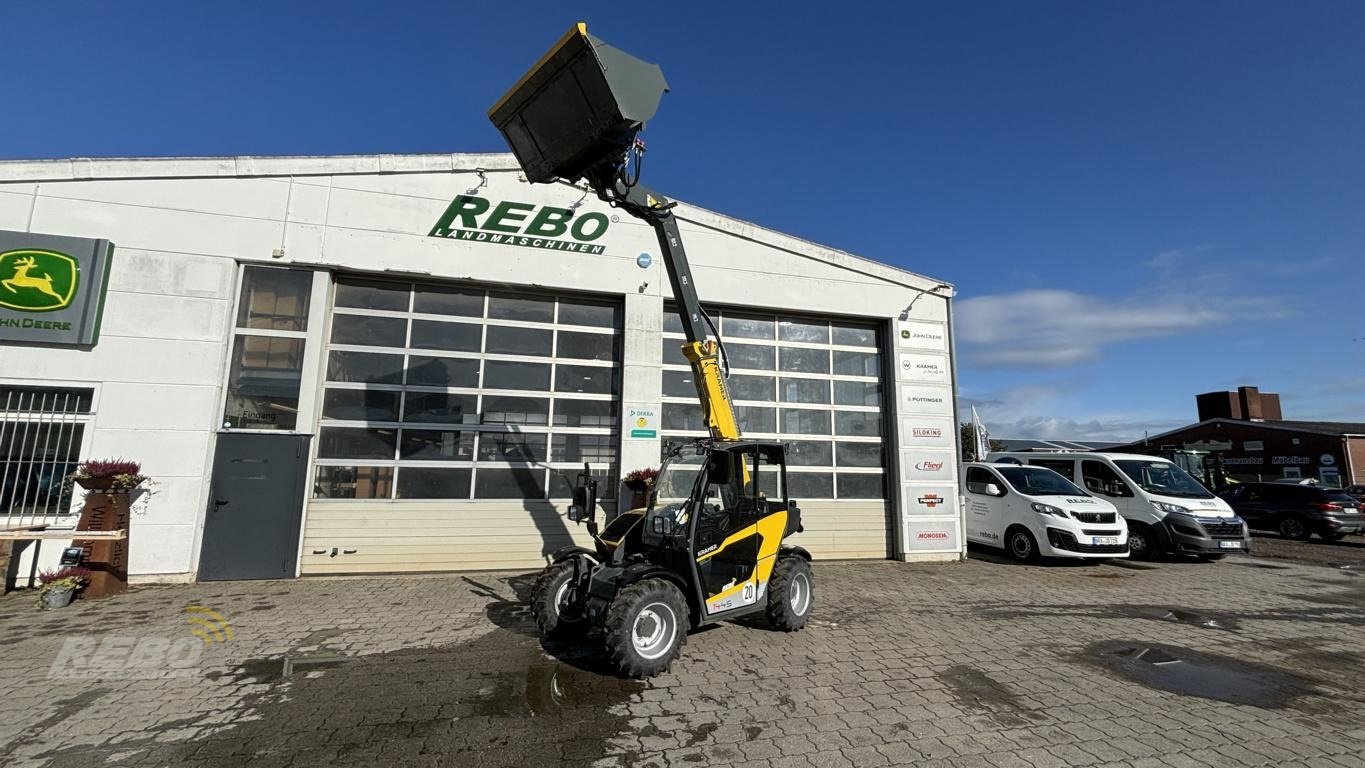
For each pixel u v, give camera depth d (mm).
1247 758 3660
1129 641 6016
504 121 5633
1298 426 32938
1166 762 3594
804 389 10812
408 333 9047
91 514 7176
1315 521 15523
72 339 7574
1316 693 4727
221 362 8094
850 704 4359
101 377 7691
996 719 4145
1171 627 6562
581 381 9672
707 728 3953
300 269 8609
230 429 8094
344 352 8781
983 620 6727
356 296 8938
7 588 7254
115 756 3492
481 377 9242
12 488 7414
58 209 7750
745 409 10445
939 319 11422
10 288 7477
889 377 11094
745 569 5703
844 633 6129
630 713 4168
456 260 9062
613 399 9781
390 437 8773
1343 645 5988
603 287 9648
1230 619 6957
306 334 8492
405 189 8961
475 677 4777
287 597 7121
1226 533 10812
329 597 7145
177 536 7742
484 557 8820
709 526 5496
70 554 6945
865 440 10984
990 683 4809
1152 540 11180
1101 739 3875
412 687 4562
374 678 4727
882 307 11109
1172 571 10008
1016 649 5699
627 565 5387
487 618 6367
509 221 9328
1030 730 3984
